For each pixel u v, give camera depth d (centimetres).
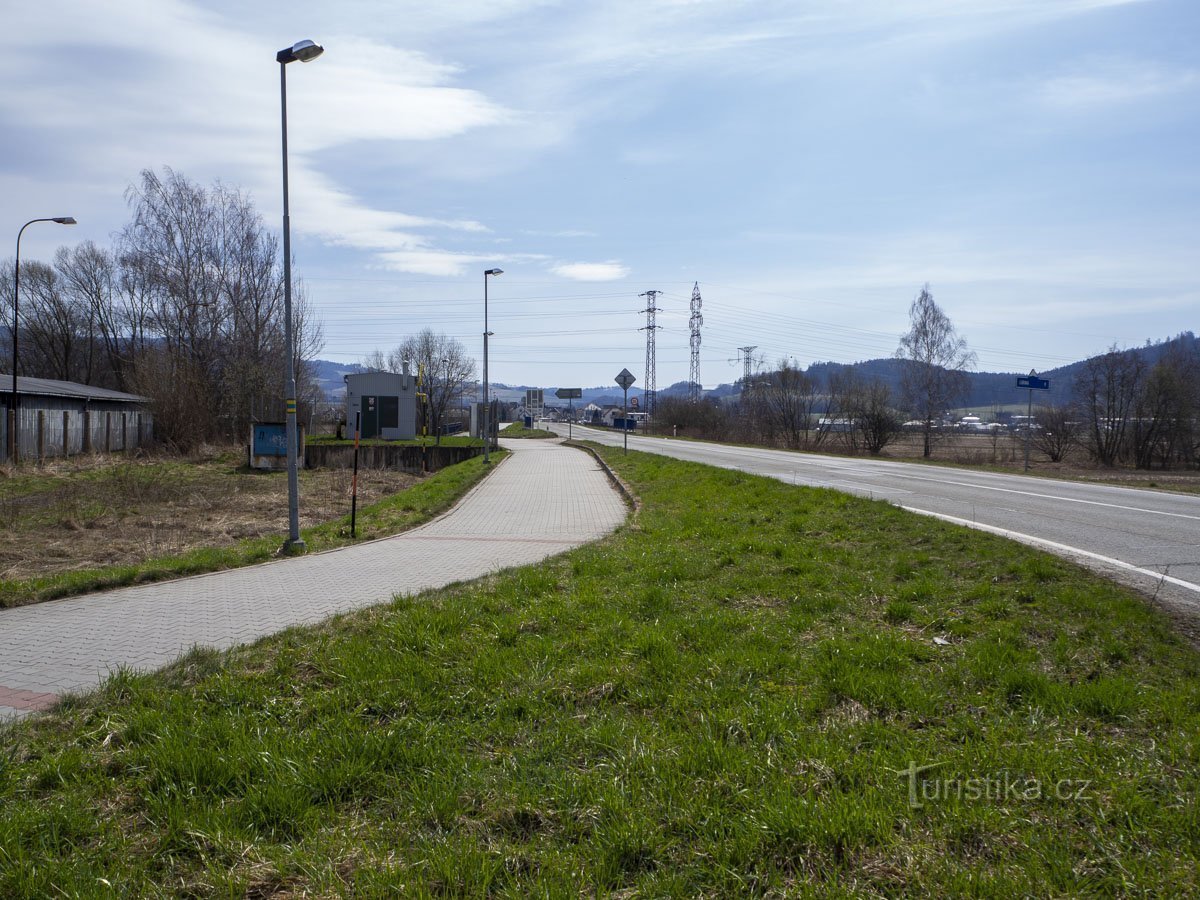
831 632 612
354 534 1348
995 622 609
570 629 646
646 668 540
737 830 333
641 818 346
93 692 538
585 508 1717
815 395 6550
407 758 414
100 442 3400
